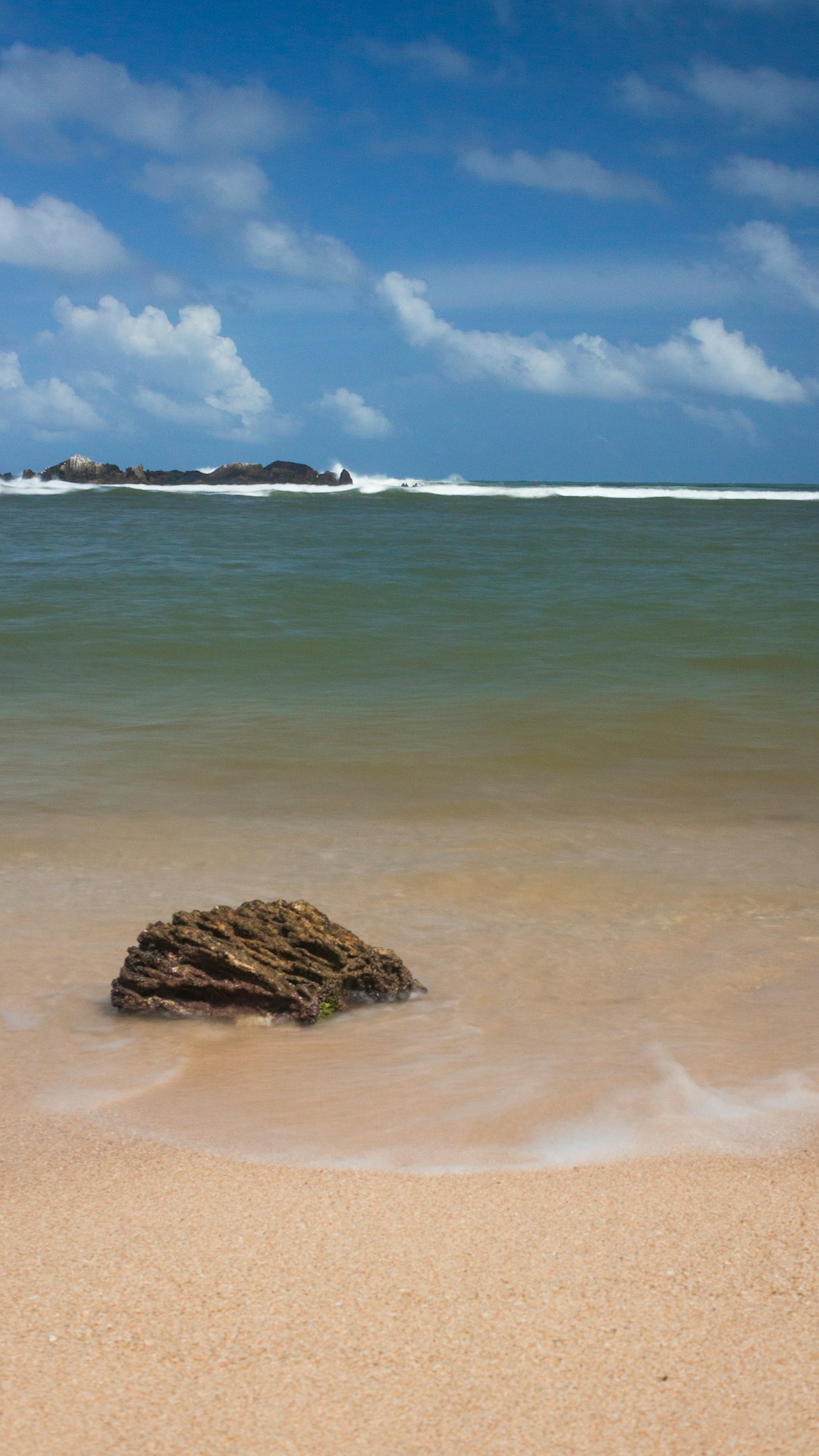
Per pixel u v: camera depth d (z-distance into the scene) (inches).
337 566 1144.2
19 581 993.5
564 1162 169.6
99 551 1273.4
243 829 384.8
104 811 401.7
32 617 813.2
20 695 596.7
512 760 481.7
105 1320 126.6
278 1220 150.7
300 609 876.6
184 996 246.4
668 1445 107.7
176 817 396.5
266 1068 215.2
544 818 402.6
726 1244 142.9
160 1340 123.0
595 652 730.2
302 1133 182.7
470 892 322.3
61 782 437.7
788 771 467.8
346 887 325.7
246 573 1074.1
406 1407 112.8
